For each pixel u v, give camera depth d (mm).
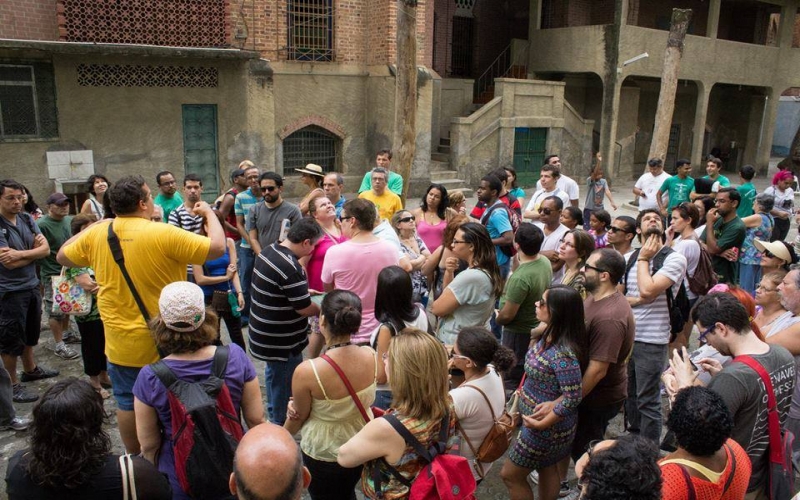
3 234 5266
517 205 7773
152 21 12172
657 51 19281
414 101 9414
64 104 12023
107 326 3775
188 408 2748
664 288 4367
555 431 3545
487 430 3238
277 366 4555
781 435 3162
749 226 7848
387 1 15273
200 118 13555
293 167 15914
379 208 7457
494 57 22609
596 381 3639
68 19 11406
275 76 14859
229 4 12914
